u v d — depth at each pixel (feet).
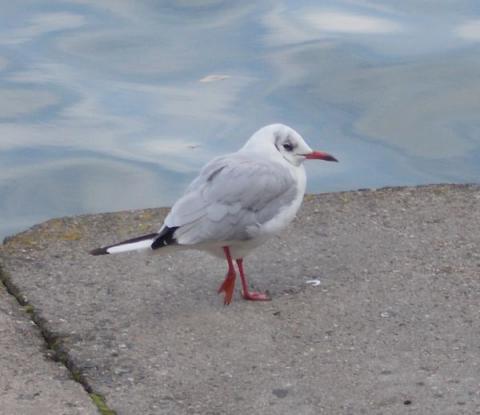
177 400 27.68
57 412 27.07
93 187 48.08
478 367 28.84
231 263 32.68
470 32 60.18
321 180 48.08
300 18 62.59
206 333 31.14
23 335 31.24
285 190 32.89
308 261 35.53
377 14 63.21
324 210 39.01
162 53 58.80
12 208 46.52
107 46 59.47
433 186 40.88
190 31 61.26
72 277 34.71
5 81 55.83
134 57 58.34
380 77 55.72
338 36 60.08
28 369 29.30
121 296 33.45
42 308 32.71
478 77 55.42
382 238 36.81
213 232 31.53
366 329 31.07
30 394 27.94
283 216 32.86
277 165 33.01
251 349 30.17
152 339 30.83
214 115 52.47
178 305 32.89
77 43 59.82
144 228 38.37
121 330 31.37
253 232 32.17
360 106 53.31
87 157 49.93
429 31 60.49
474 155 49.67
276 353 29.91
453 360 29.25
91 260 35.88
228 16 63.16
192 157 49.42
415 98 54.13
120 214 39.65
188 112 53.01
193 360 29.63
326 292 33.40
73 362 29.66
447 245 36.14
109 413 27.12
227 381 28.53
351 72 56.34
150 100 54.19
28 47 59.41
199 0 64.95
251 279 34.55
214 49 59.06
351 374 28.68
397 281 33.83
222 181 31.99
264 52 58.54
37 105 54.13
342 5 64.54
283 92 54.54
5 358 29.81
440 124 51.75
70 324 31.73
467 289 33.19
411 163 49.08
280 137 33.76
